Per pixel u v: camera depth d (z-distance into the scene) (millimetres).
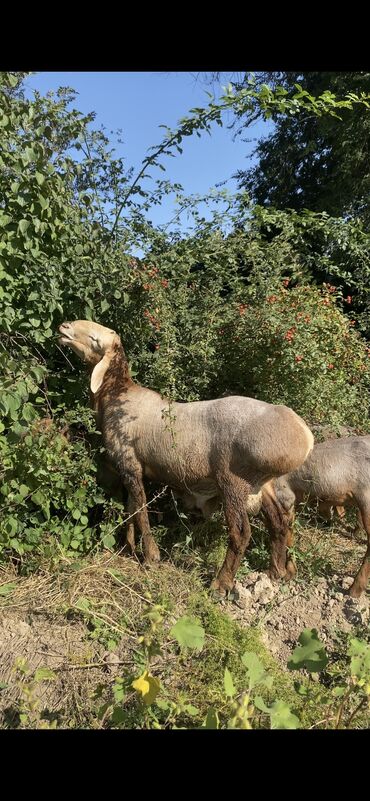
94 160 4898
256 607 3682
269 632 3518
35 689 2805
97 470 4203
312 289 5555
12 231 3857
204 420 3725
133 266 4926
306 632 2357
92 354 4117
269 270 5422
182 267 5062
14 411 3223
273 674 3025
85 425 4055
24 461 3500
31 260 3855
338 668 3146
